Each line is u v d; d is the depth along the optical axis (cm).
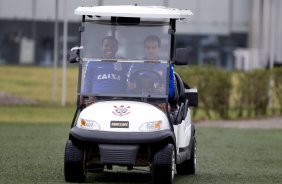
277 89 5781
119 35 2603
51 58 11200
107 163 2439
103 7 2592
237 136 4553
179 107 2700
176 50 2547
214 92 5578
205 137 4456
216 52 11331
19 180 2619
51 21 11194
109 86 2592
